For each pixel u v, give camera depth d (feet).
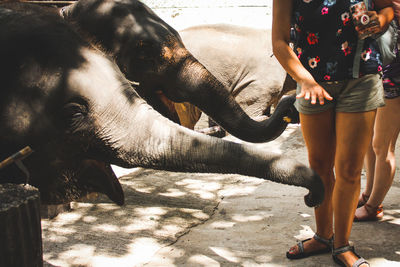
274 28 9.34
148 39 13.71
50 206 13.02
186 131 9.04
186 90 14.12
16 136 8.78
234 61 19.35
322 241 10.64
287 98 13.32
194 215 13.30
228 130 14.17
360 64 9.12
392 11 9.18
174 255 10.90
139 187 15.64
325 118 9.80
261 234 11.88
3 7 9.77
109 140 9.02
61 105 8.85
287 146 19.92
